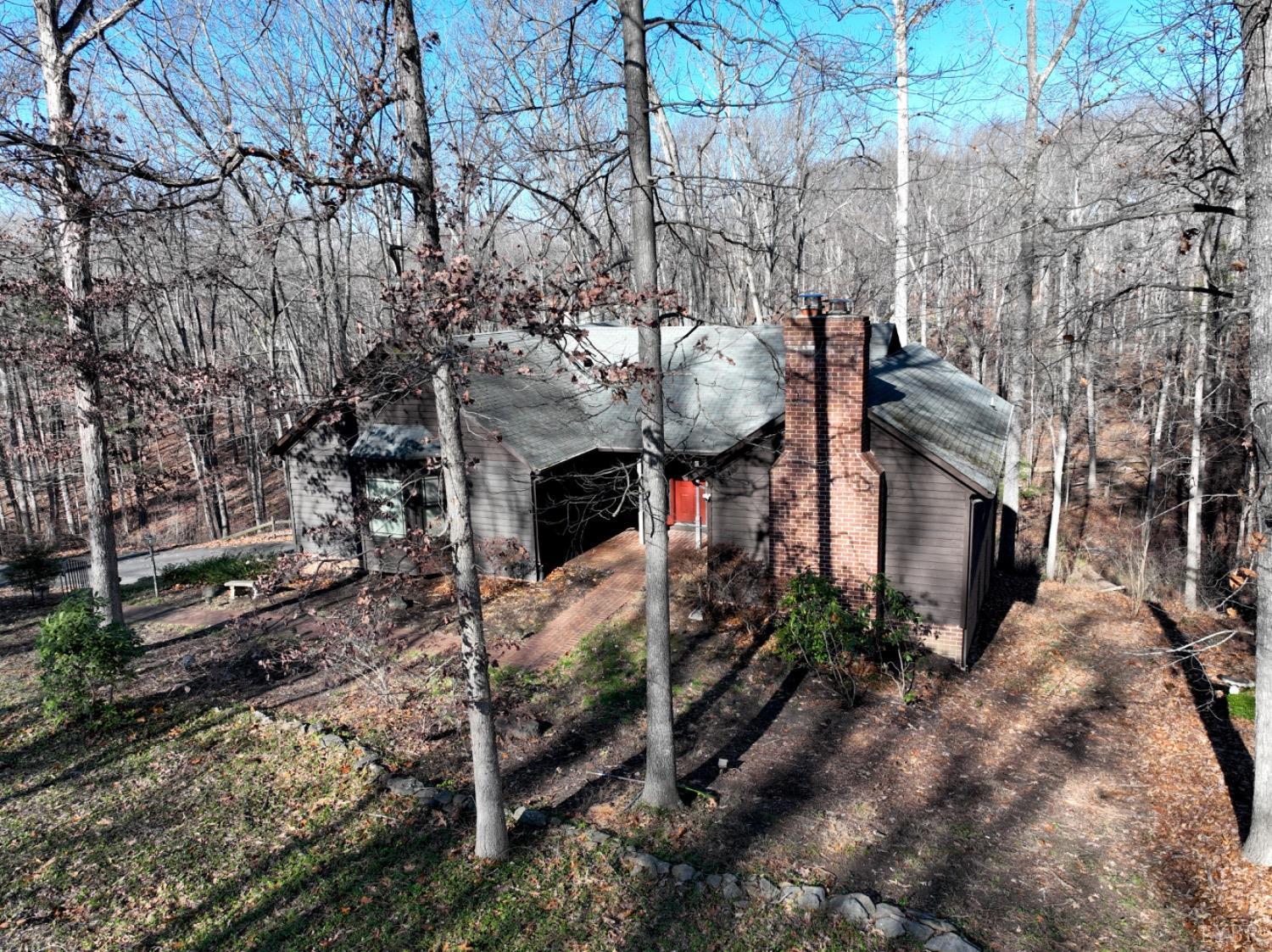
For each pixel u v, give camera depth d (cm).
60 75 1188
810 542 1381
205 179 626
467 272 608
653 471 838
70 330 1295
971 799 952
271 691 1245
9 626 1641
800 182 2141
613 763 1030
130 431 1858
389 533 1812
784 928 720
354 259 2505
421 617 1541
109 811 924
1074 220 1672
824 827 888
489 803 809
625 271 894
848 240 3841
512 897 763
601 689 1239
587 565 1828
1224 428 1952
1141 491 2675
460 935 715
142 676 1311
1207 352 1794
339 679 1269
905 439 1299
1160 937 718
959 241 3141
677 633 1439
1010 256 2822
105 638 1142
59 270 1263
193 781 990
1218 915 738
